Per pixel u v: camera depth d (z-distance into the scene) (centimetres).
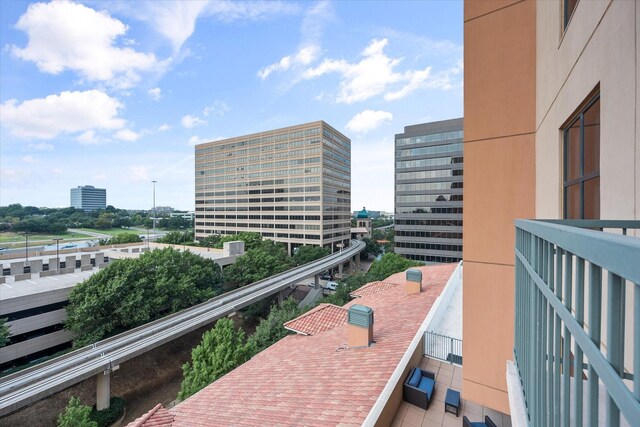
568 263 167
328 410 719
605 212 355
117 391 2175
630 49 293
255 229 8812
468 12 773
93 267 3728
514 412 336
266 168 8594
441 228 6378
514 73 712
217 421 819
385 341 1051
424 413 780
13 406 1486
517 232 372
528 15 696
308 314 1507
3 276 3112
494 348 722
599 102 390
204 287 3369
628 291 312
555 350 200
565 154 524
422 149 6588
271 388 931
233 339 1634
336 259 5709
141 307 2580
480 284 744
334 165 8450
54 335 2494
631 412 79
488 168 739
